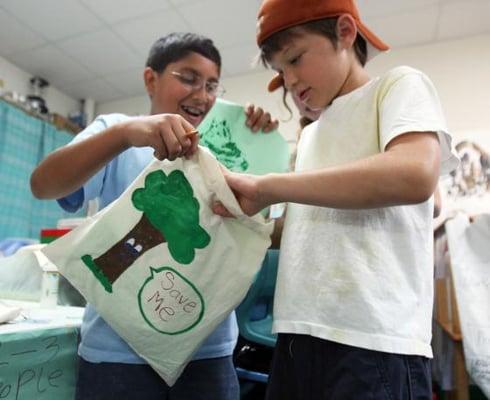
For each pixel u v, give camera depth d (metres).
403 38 2.41
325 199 0.46
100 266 0.57
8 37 2.48
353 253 0.52
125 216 0.57
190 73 0.86
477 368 1.39
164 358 0.58
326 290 0.52
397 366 0.48
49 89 3.06
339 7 0.60
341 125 0.60
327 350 0.51
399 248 0.53
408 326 0.50
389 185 0.44
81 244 0.57
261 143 0.78
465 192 2.01
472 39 2.38
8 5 2.21
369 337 0.48
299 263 0.57
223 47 2.53
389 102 0.53
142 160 0.75
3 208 2.36
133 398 0.63
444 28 2.32
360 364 0.48
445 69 2.40
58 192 0.61
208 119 0.80
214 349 0.71
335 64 0.60
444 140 0.52
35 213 2.56
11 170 2.42
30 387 0.72
